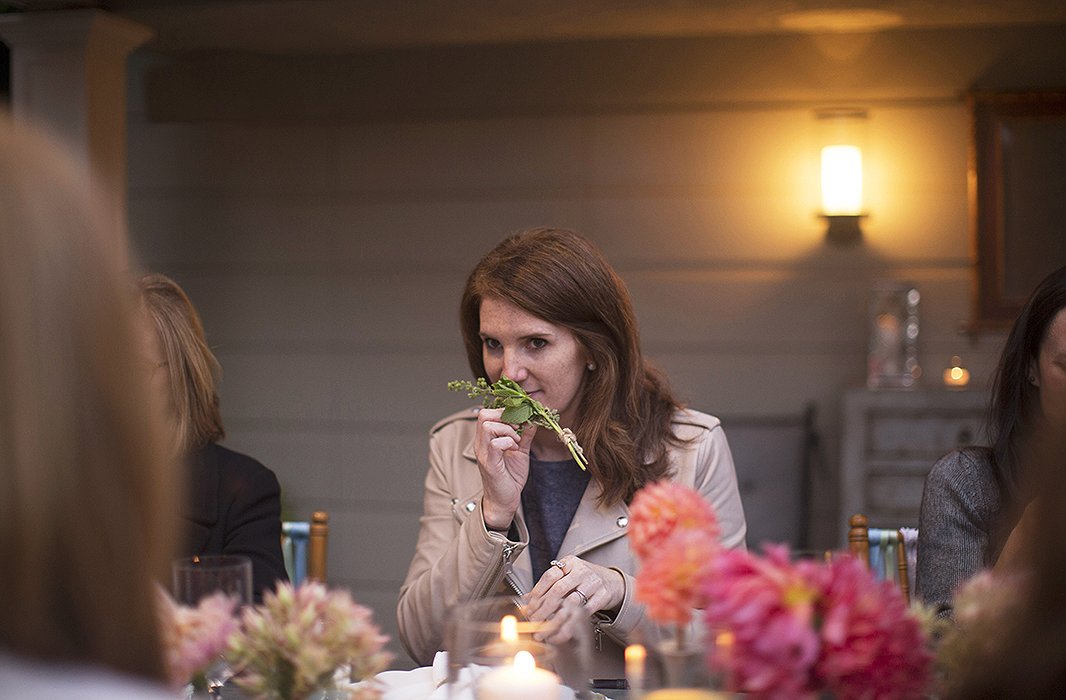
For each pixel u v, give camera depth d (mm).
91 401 681
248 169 4676
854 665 1153
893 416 3961
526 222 4488
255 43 4406
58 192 691
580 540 2098
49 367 666
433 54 4500
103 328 690
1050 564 925
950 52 4188
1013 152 4168
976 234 4188
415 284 4586
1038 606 933
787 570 1178
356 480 4648
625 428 2111
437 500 2234
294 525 2471
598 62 4398
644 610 1823
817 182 4297
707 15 3941
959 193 4234
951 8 3846
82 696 676
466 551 1996
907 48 4215
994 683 948
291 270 4672
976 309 4199
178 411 2086
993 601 1140
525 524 2123
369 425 4637
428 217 4562
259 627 1341
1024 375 1927
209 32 4203
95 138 3592
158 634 730
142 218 4754
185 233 4727
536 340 2031
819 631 1181
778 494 4191
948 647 1237
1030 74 4148
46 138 732
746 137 4332
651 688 1226
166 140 4719
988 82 4176
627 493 2105
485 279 2049
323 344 4660
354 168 4602
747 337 4367
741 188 4348
